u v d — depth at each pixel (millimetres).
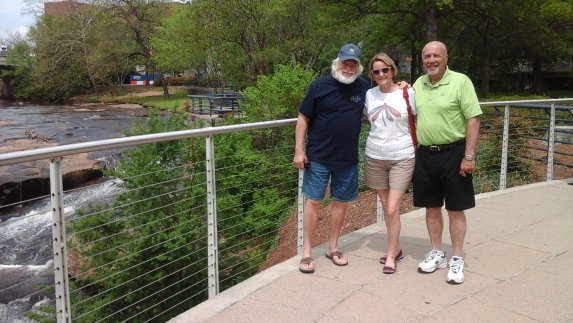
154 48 45531
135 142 3283
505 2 20875
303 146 4008
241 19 25219
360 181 7941
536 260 4324
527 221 5422
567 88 37438
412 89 3941
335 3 20906
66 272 2986
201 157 6551
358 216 7133
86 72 50844
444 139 3779
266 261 6793
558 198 6355
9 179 14266
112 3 46062
